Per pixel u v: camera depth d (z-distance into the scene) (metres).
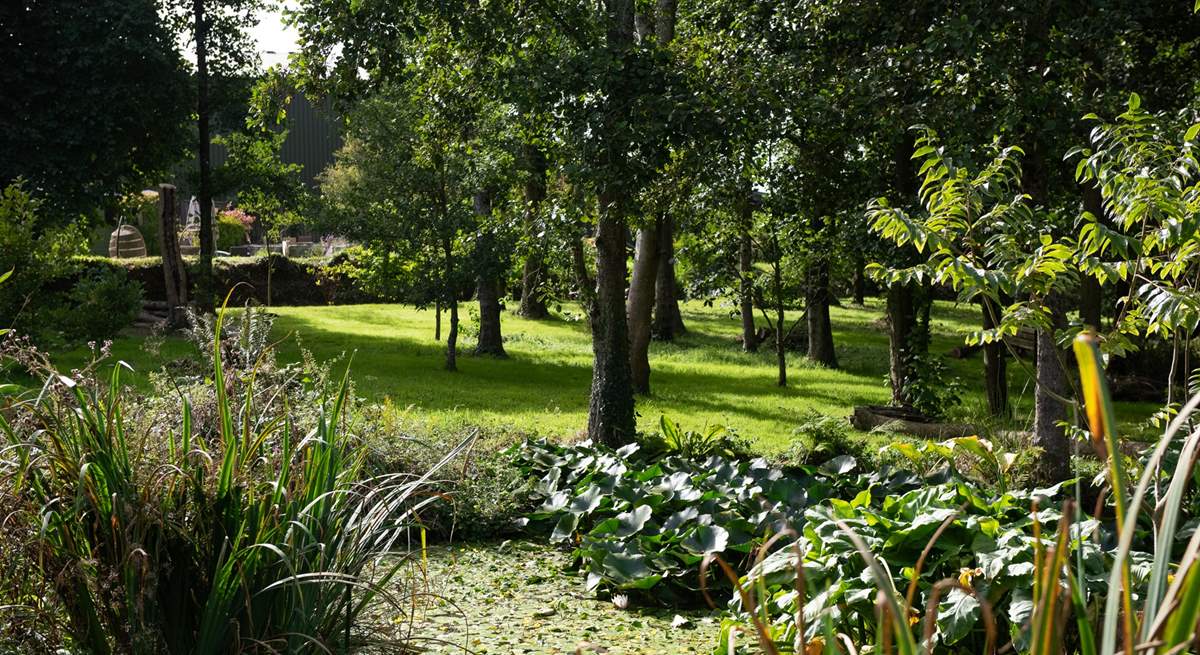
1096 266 5.80
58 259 16.88
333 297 35.56
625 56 10.60
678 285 30.88
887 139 13.34
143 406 4.52
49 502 3.42
